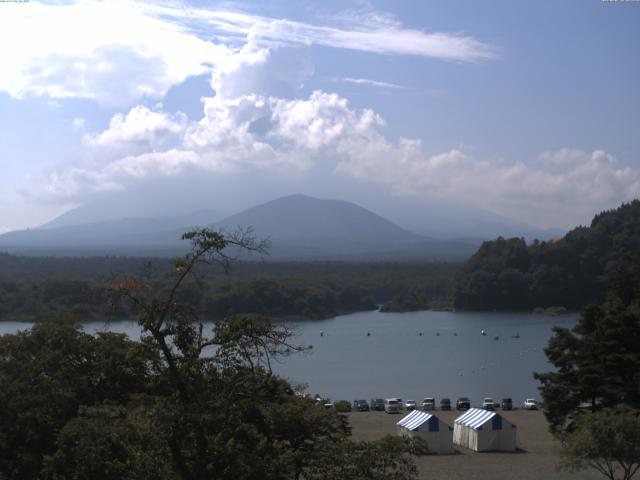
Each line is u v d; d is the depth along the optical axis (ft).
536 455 182.39
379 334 533.96
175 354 68.74
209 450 67.05
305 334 531.91
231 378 67.62
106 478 72.18
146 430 67.46
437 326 582.76
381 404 269.03
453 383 338.75
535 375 175.83
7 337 116.47
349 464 72.49
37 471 99.50
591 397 170.81
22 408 101.45
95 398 108.99
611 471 127.13
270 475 68.85
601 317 177.68
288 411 86.38
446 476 159.84
